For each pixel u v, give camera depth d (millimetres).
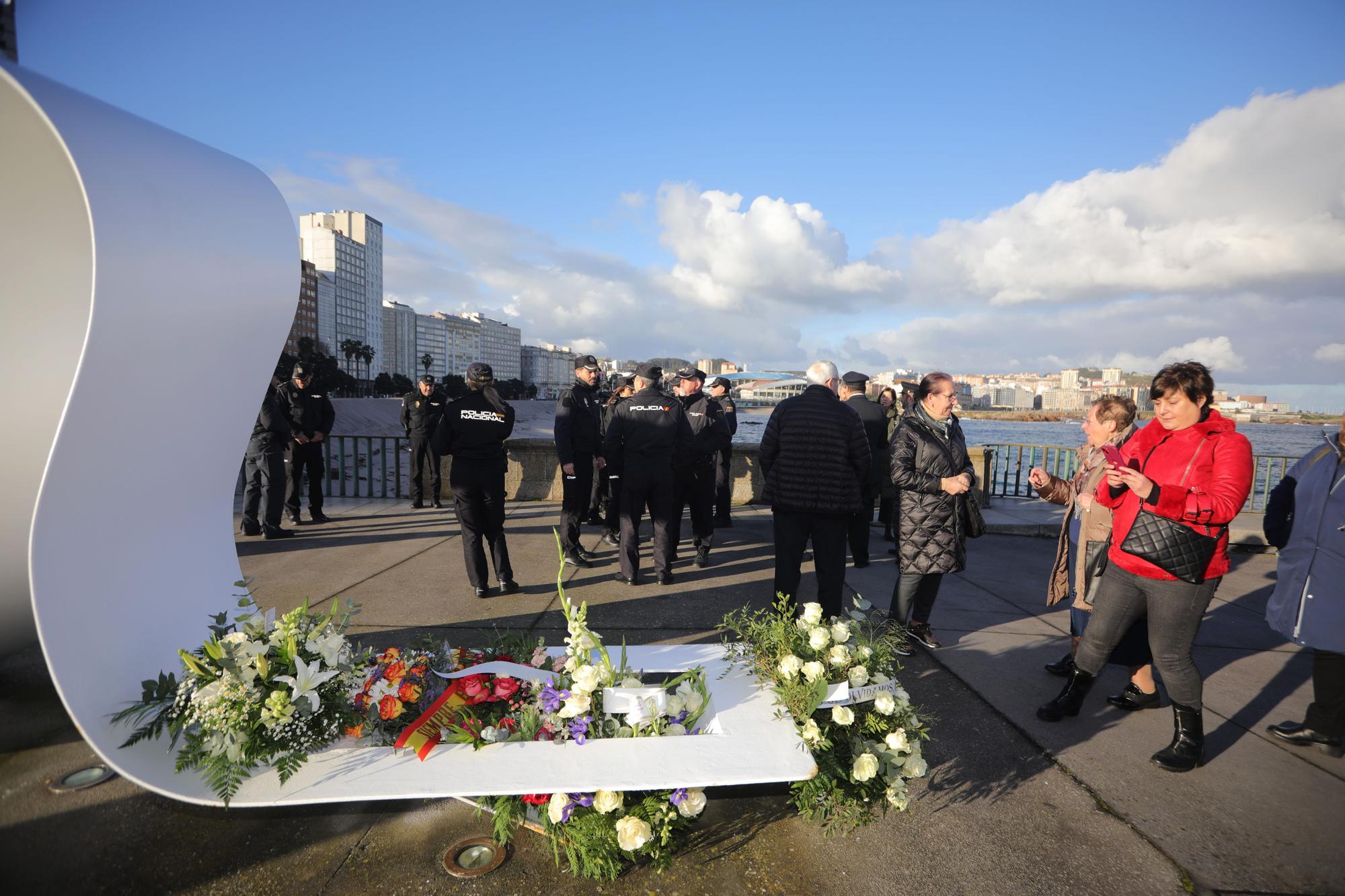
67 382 2455
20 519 2467
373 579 5531
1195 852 2279
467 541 5027
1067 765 2848
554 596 5152
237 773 2074
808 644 2602
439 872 2109
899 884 2104
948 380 3961
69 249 2352
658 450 5375
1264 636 4660
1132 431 3564
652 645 3066
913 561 4023
